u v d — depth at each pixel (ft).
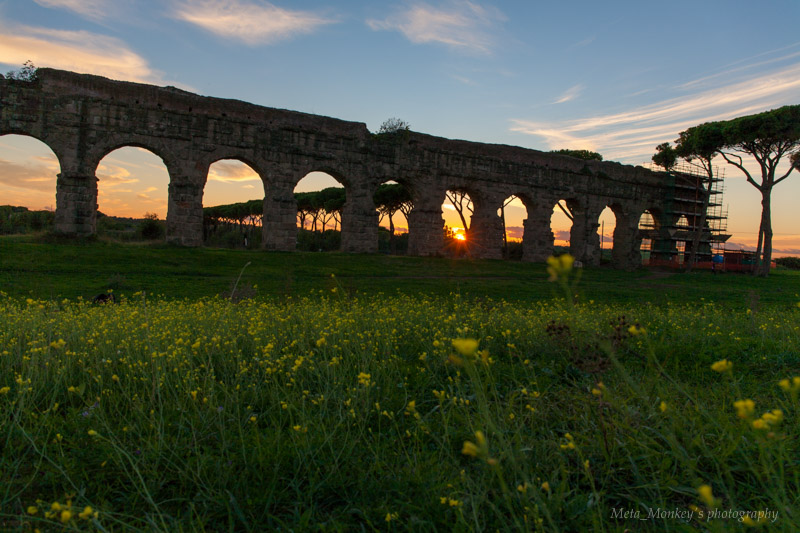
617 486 12.43
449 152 139.54
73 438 14.66
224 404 16.71
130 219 236.22
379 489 12.09
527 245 156.76
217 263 92.48
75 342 24.02
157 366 17.75
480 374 20.98
